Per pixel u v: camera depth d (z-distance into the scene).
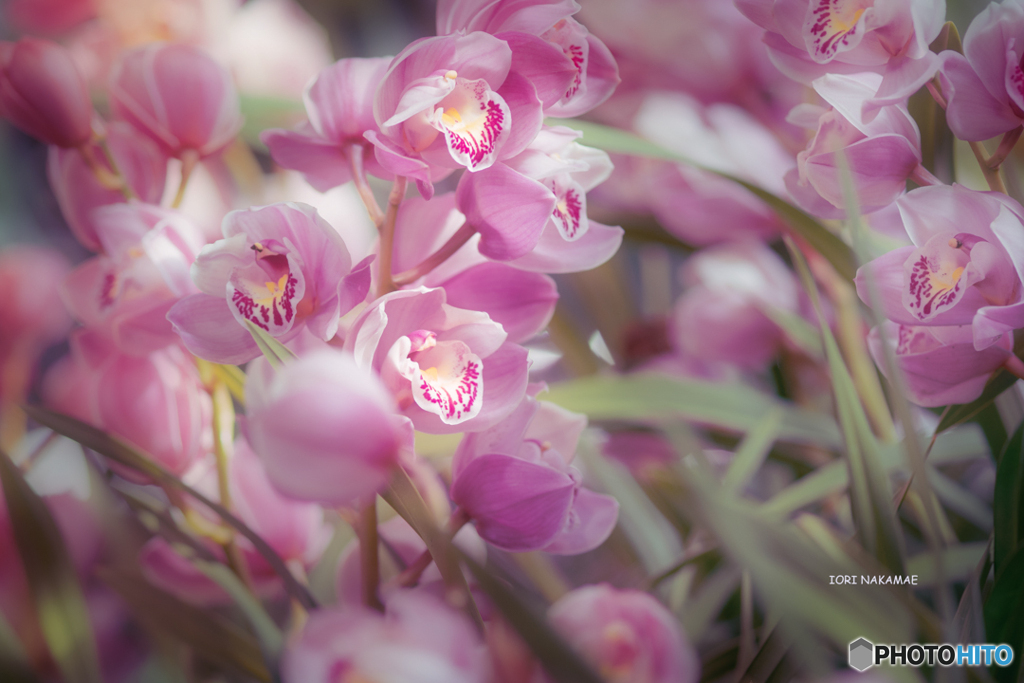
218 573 0.69
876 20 0.67
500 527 0.64
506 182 0.64
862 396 0.79
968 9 0.80
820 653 0.64
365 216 0.83
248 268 0.65
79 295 0.72
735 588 0.75
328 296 0.64
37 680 0.64
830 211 0.71
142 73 0.73
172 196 0.77
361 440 0.59
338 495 0.60
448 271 0.68
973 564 0.73
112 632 0.69
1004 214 0.65
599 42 0.69
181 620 0.67
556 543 0.68
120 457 0.66
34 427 0.76
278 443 0.59
